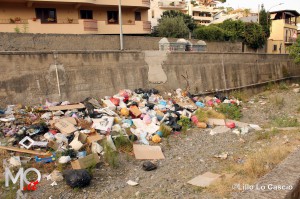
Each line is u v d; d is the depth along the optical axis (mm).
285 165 4266
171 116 10805
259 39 28500
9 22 16797
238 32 26656
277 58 23938
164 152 8398
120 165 7324
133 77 13203
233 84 18484
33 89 10094
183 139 9555
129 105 11242
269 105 15914
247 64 20016
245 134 10070
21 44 12023
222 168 6965
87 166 6777
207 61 16672
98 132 8789
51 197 5676
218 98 15508
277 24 36844
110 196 5773
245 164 6555
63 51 10844
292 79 25844
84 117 9625
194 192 5598
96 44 14969
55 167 6789
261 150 7699
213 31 22984
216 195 5148
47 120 9031
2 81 9414
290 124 11484
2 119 8469
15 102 9656
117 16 21344
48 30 17828
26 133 7906
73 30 18672
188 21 30156
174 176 6672
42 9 18016
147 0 21328
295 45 20766
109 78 12289
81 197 5738
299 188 3840
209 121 11430
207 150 8531
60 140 7848
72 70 11141
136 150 8133
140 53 13477
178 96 13938
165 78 14445
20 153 7156
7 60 9516
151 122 10094
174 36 23969
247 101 17109
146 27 22422
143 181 6465
